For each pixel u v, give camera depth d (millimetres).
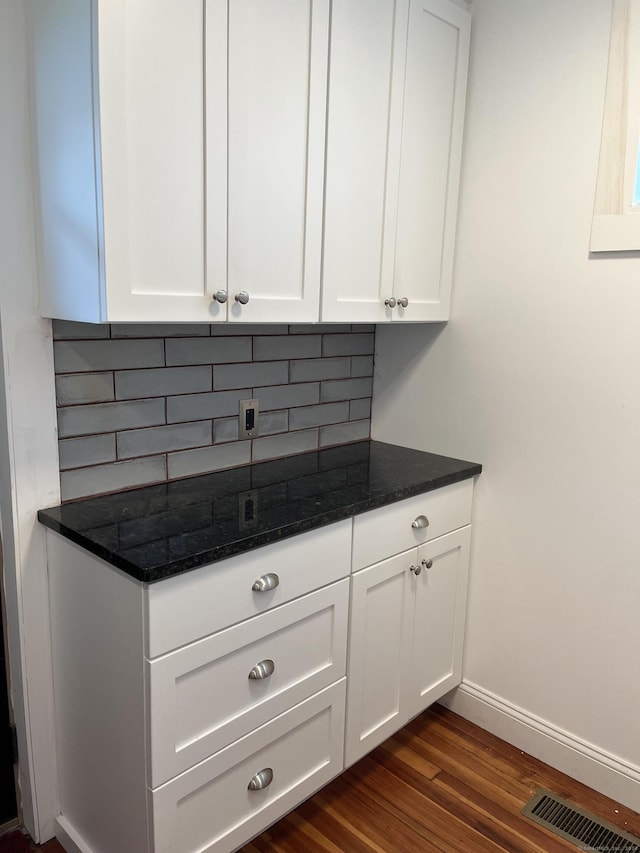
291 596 1553
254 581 1452
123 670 1368
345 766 1822
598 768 1927
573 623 1959
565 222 1834
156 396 1769
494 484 2092
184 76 1322
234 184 1443
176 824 1393
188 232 1383
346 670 1763
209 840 1474
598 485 1858
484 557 2152
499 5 1895
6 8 1355
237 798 1518
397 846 1716
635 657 1841
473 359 2092
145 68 1260
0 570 1615
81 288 1339
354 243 1750
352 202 1720
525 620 2070
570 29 1763
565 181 1821
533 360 1950
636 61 1654
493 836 1759
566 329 1870
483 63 1954
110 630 1389
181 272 1386
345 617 1725
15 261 1444
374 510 1751
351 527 1691
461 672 2256
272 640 1532
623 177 1708
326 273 1690
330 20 1571
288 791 1656
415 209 1910
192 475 1896
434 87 1877
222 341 1901
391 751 2090
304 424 2195
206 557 1323
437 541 2008
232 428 1977
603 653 1904
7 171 1408
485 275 2027
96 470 1672
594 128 1749
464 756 2074
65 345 1561
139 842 1410
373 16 1667
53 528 1513
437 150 1935
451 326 2137
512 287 1970
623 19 1660
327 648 1693
